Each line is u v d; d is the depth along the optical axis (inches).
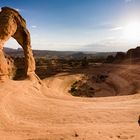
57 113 750.5
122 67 2930.6
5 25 989.2
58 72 2861.7
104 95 1792.6
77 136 530.0
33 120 670.5
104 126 620.1
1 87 830.5
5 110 683.4
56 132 563.5
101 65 3570.4
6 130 568.1
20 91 902.4
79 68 3324.3
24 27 1142.3
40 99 916.0
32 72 1218.0
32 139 512.4
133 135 541.3
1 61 878.4
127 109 800.9
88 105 893.8
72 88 2059.5
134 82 1831.9
